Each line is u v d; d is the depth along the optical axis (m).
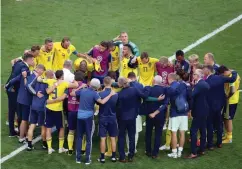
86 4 57.66
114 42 39.16
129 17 55.06
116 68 39.38
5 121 38.81
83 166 33.59
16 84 35.91
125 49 38.12
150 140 34.59
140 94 33.25
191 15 55.50
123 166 33.69
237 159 34.81
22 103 35.38
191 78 36.72
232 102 36.00
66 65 35.91
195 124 34.44
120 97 33.12
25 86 34.97
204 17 55.09
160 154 35.22
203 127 34.59
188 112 35.34
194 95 33.91
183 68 36.88
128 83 33.28
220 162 34.44
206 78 35.06
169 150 35.69
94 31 52.50
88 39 51.09
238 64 47.00
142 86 33.78
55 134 37.38
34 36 51.41
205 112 34.12
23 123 35.69
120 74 38.53
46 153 35.03
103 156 33.91
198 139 36.69
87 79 38.53
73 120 34.25
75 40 50.84
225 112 36.16
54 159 34.34
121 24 53.75
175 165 34.00
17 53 48.44
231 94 35.69
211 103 34.81
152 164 34.03
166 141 35.56
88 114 33.22
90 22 54.09
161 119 33.94
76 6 57.16
